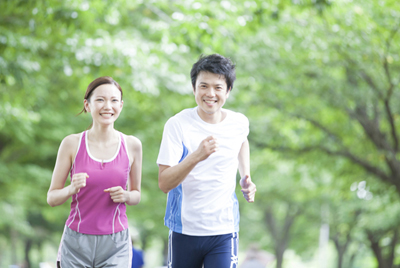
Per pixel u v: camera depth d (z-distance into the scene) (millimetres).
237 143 4918
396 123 18031
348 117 17547
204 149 4316
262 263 14688
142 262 10445
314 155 18891
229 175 4883
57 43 12320
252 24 11227
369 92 15328
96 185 4559
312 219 38812
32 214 37750
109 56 12086
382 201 20156
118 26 14320
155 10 12586
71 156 4652
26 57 11547
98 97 4621
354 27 12719
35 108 18016
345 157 18188
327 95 16188
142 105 16922
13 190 21250
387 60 13375
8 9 11125
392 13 12656
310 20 13344
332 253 62781
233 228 4891
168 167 4754
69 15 10883
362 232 26984
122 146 4707
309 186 26156
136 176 4863
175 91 13961
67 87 16984
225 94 4738
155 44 13375
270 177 28594
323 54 14562
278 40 14828
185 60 15000
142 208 27469
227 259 4828
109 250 4641
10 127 16906
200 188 4770
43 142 20531
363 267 54688
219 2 11062
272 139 18609
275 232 40469
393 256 28156
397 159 17188
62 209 25109
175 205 4867
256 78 15852
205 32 10508
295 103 17344
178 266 4898
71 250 4605
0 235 35844
